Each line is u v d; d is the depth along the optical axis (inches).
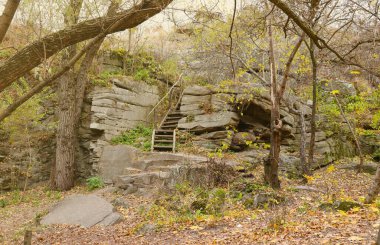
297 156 694.5
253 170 595.8
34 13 251.8
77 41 194.9
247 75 741.9
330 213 318.0
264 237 266.4
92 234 366.9
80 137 719.7
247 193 451.8
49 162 716.0
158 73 830.5
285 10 179.8
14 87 657.0
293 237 255.1
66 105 675.4
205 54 709.3
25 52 183.2
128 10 201.0
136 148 660.1
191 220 358.9
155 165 608.1
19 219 472.7
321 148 725.9
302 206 364.8
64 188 654.5
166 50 874.8
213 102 697.6
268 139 720.3
